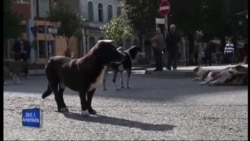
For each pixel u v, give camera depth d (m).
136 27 50.88
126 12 51.72
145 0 49.78
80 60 10.55
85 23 60.00
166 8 23.83
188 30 49.97
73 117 10.41
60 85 11.29
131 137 8.04
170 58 23.52
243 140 7.81
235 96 13.95
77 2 62.44
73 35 50.88
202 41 58.25
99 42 10.46
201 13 49.62
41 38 52.38
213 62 53.88
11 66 21.86
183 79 20.45
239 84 17.12
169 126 9.10
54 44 53.97
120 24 57.84
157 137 8.04
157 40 23.41
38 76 28.98
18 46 28.61
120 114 10.73
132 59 17.42
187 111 11.06
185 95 14.43
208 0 50.56
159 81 19.89
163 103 12.57
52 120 9.98
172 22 48.78
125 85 18.53
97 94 15.18
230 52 42.53
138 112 11.00
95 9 65.88
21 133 8.48
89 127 9.07
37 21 52.06
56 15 49.19
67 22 49.38
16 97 14.66
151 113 10.81
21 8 50.03
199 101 12.92
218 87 16.80
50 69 11.23
